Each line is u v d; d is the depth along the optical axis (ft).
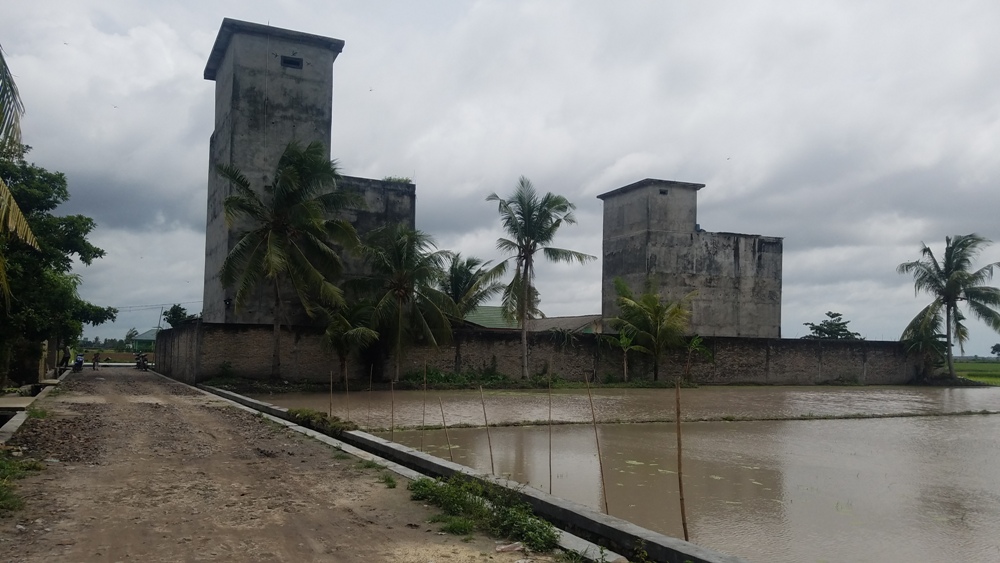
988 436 54.90
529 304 114.01
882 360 148.46
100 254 76.43
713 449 44.55
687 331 151.02
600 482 32.65
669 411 71.61
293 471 30.91
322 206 94.02
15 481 27.25
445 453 40.83
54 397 67.82
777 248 165.07
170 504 24.25
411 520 22.45
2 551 18.30
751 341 137.49
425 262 100.78
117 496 25.29
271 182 109.40
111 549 18.80
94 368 150.61
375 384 101.76
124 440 39.68
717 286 157.79
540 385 109.09
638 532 19.61
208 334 93.30
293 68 112.47
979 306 141.90
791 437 52.08
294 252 91.91
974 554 22.29
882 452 44.80
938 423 66.23
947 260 145.48
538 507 23.97
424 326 99.91
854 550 22.56
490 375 112.37
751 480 33.99
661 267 152.66
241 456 34.94
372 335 91.81
